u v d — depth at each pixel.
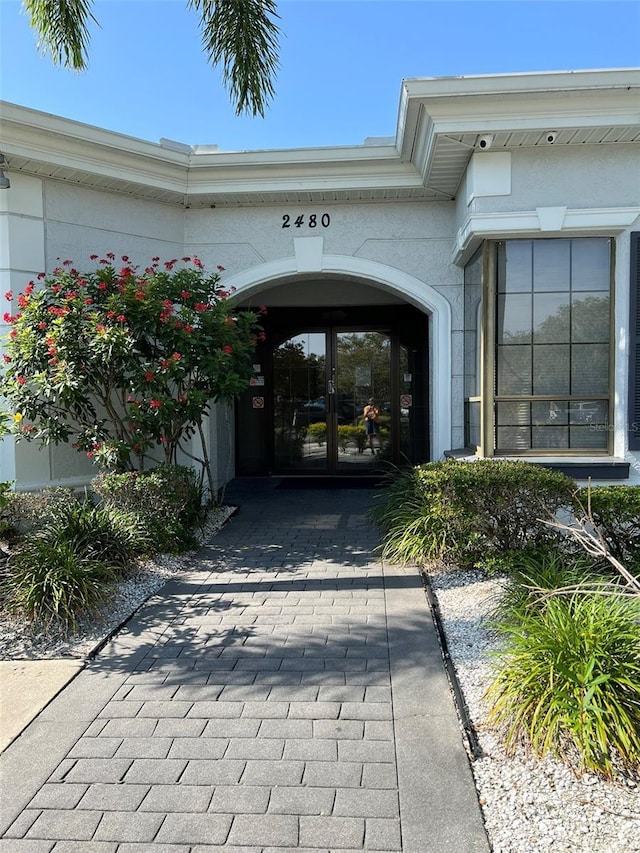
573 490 4.78
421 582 5.10
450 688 3.46
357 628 4.26
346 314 10.48
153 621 4.46
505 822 2.46
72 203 6.89
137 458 7.41
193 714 3.26
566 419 6.44
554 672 2.92
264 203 7.63
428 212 7.50
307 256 7.62
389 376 10.51
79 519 5.22
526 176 6.16
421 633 4.14
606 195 6.12
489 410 6.43
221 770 2.81
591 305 6.39
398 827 2.45
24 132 6.18
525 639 3.17
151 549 5.62
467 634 4.07
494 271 6.40
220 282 7.70
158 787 2.71
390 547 5.80
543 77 5.53
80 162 6.61
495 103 5.72
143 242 7.42
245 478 10.62
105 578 4.93
